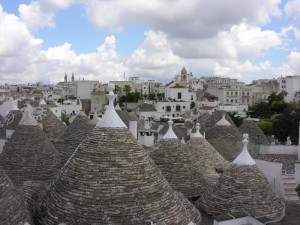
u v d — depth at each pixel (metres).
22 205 13.55
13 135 22.11
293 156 38.31
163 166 20.91
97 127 14.86
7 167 20.75
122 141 14.44
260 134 40.59
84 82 155.12
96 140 14.43
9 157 21.09
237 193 18.09
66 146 25.42
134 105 133.50
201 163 25.25
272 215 17.86
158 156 21.23
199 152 25.95
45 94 159.00
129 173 13.80
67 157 24.08
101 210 13.01
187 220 14.49
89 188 13.45
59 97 158.00
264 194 18.27
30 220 13.45
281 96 129.88
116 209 13.06
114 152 14.08
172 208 14.18
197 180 21.09
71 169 14.24
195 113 103.81
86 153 14.27
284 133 72.62
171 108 119.44
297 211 19.92
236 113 103.00
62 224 12.88
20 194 14.39
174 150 21.44
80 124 27.00
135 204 13.32
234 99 151.50
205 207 18.61
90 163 13.94
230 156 32.12
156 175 14.61
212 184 20.61
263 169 27.33
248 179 18.41
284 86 165.25
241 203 17.84
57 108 90.19
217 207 18.12
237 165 18.88
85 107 124.19
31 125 22.23
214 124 38.84
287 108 100.88
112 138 14.40
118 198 13.25
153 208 13.58
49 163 21.56
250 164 18.81
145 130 44.31
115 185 13.45
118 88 155.38
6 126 34.44
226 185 18.53
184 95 132.88
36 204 15.00
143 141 35.84
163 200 14.07
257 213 17.50
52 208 13.73
